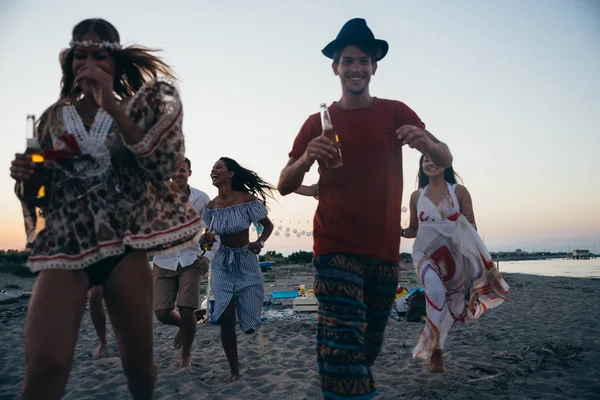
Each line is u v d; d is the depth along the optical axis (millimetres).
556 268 40719
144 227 2096
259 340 6234
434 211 4305
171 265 4766
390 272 2691
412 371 4371
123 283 2074
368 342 2836
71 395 3799
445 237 4262
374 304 2736
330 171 2684
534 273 28922
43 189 2043
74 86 2281
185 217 2221
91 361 4980
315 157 2424
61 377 1881
